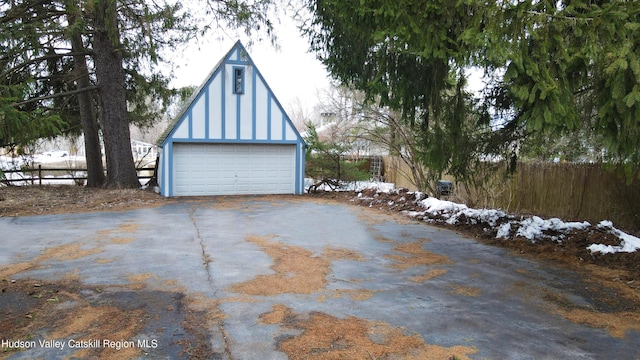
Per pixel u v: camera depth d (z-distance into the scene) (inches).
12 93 448.8
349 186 641.6
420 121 329.4
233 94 560.7
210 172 564.1
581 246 259.3
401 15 197.6
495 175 386.0
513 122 290.5
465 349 126.8
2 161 654.5
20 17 455.8
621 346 131.3
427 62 275.3
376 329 139.9
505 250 262.8
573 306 165.9
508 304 167.2
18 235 289.4
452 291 182.4
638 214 347.3
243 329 137.5
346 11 248.2
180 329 136.8
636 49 150.7
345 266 219.9
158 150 604.1
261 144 583.5
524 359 121.6
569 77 177.6
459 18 201.9
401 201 453.7
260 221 360.5
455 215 362.9
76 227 321.4
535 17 160.7
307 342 128.7
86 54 539.2
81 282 185.3
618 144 172.6
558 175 405.4
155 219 362.9
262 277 196.1
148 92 625.0
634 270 214.5
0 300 162.2
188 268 209.5
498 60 181.8
